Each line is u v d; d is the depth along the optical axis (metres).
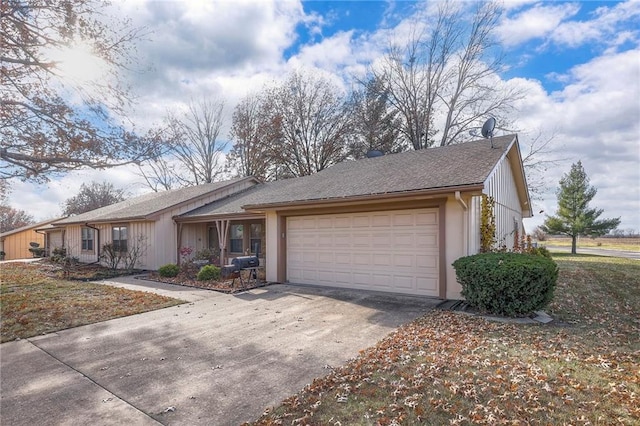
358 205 9.02
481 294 6.36
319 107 27.00
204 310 7.37
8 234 27.16
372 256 8.91
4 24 7.92
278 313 6.96
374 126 25.61
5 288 10.10
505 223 10.83
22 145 8.53
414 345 4.81
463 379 3.71
